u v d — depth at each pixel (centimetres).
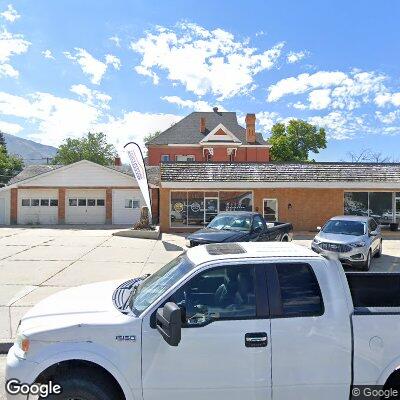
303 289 352
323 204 2384
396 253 1616
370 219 1433
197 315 344
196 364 329
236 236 1155
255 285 351
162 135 4456
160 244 1817
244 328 335
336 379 335
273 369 331
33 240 1923
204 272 356
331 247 1248
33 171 3431
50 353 331
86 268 1207
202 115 4731
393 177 2375
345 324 340
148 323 337
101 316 352
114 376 327
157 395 329
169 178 2320
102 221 3064
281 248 402
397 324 342
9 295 873
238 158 4369
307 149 6009
